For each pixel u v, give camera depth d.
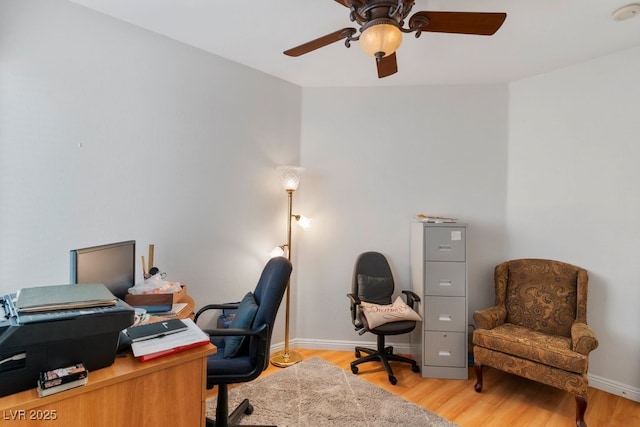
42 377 0.88
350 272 3.29
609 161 2.57
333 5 2.01
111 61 2.16
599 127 2.62
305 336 3.30
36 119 1.90
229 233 2.81
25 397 0.86
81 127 2.05
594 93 2.65
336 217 3.31
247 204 2.93
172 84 2.45
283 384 2.55
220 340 2.08
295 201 3.28
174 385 1.10
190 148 2.56
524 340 2.36
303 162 3.32
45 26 1.92
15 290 1.85
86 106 2.07
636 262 2.44
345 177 3.30
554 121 2.87
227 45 2.54
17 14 1.84
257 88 2.98
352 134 3.30
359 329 2.90
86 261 1.45
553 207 2.87
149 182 2.35
